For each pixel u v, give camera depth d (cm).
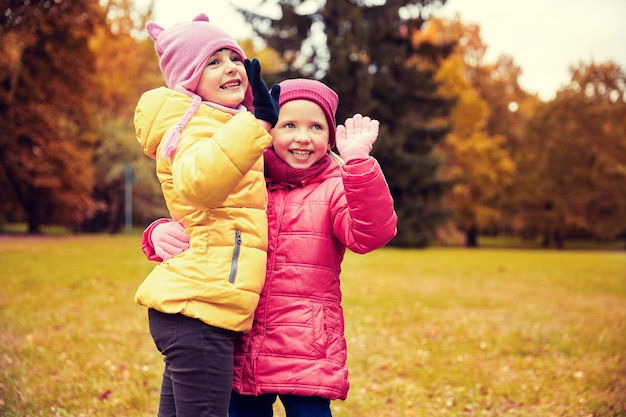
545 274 1469
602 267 1727
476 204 3719
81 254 1518
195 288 230
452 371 573
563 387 518
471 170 3544
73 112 2581
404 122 2630
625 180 3975
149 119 245
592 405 455
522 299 1042
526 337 721
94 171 2731
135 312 806
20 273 1112
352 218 243
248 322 238
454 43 2572
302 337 244
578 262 1933
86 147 2714
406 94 2525
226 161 214
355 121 248
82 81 2422
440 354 641
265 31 2391
